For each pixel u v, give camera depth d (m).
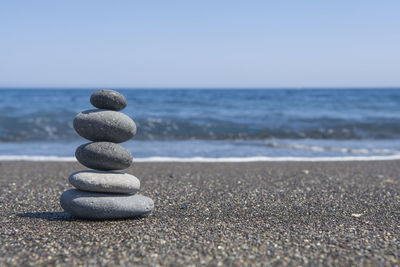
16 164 1.56
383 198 1.21
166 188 1.27
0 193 1.21
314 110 3.98
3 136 2.42
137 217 1.05
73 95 6.60
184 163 1.61
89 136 1.04
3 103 4.11
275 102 4.80
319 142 2.42
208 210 1.11
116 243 0.93
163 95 6.84
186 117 3.23
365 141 2.49
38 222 1.02
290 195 1.22
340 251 0.92
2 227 0.99
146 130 2.69
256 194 1.23
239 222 1.04
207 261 0.88
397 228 1.02
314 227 1.02
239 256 0.90
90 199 1.02
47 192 1.23
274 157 1.84
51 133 2.54
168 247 0.92
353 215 1.09
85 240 0.94
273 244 0.94
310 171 1.49
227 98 5.49
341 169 1.53
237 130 2.77
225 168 1.52
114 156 1.03
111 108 1.06
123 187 1.03
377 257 0.90
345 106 4.41
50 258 0.89
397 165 1.62
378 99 5.48
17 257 0.89
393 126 2.98
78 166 1.54
